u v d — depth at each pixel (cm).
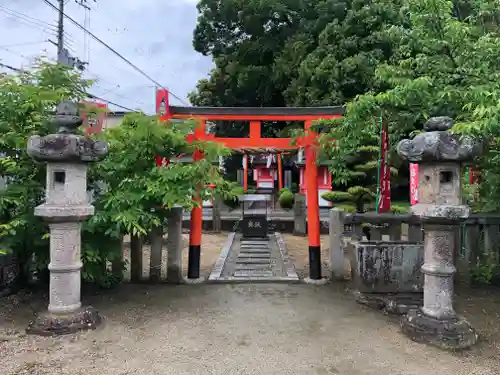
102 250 529
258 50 1978
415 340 407
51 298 437
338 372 346
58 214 416
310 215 675
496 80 423
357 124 541
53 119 445
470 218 630
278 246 1043
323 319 477
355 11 1477
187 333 432
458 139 390
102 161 529
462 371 346
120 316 482
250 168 2323
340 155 633
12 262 571
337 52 1510
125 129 547
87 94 568
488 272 607
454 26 460
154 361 365
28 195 500
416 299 525
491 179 536
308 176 678
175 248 646
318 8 1670
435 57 479
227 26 2098
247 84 1966
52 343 398
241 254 932
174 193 516
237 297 569
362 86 1453
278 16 1888
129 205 509
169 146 563
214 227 1352
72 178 430
